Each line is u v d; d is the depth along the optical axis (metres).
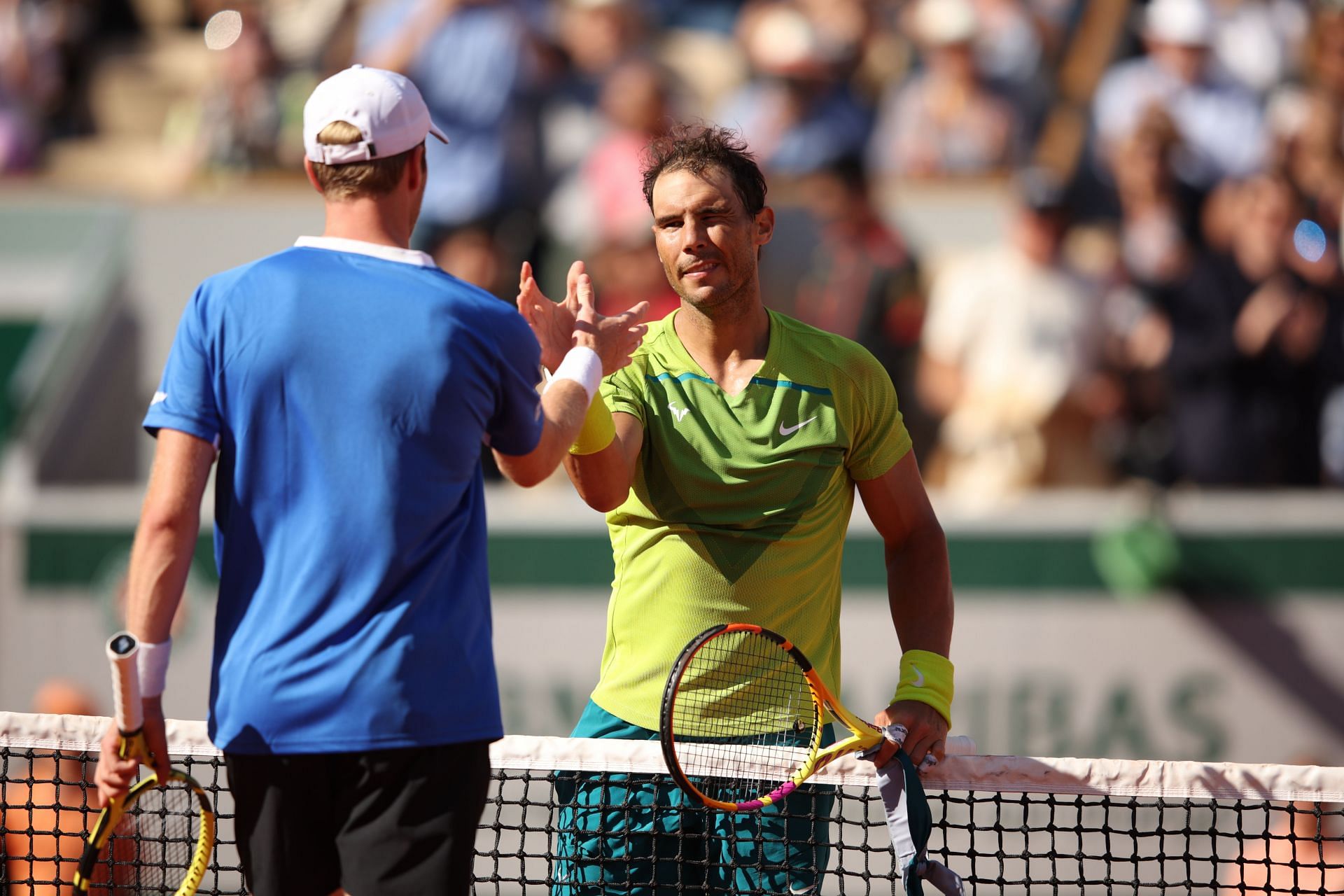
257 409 8.73
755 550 11.22
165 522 8.62
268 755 8.64
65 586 31.27
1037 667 29.77
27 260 33.81
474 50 32.28
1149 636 29.70
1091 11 33.06
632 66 32.88
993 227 31.97
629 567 11.56
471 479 9.20
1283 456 30.20
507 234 32.09
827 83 32.53
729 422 11.28
